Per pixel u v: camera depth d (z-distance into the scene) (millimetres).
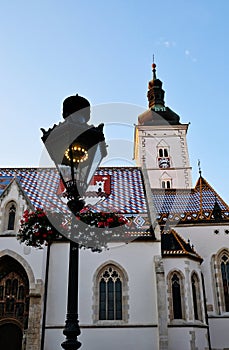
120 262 30203
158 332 27281
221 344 33594
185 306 29906
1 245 29297
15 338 28781
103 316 28922
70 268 11867
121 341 27641
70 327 10984
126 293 29156
